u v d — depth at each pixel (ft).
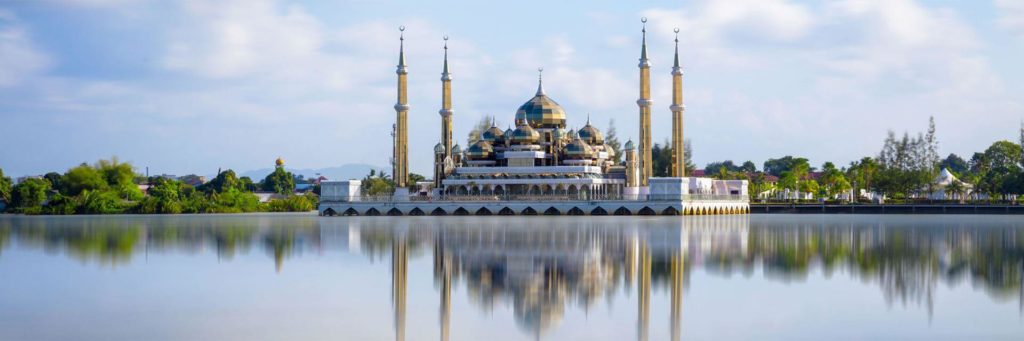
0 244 363.76
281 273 257.96
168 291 225.15
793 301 209.36
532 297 215.51
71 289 228.63
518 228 458.09
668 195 645.92
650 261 285.64
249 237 396.78
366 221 564.30
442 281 239.91
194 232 442.50
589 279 243.19
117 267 275.39
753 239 379.14
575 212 654.53
